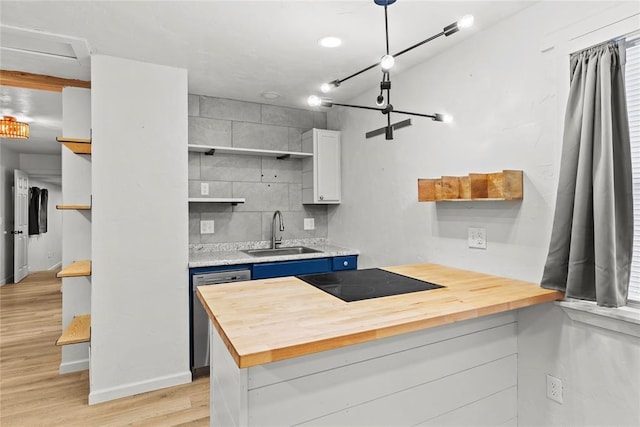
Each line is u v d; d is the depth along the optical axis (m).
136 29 2.08
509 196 1.86
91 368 2.37
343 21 2.01
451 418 1.63
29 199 7.49
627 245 1.52
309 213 3.87
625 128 1.51
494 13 1.94
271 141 3.66
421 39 2.23
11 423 2.16
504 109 2.01
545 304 1.78
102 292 2.39
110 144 2.42
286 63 2.60
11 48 2.31
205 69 2.69
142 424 2.15
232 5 1.84
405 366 1.49
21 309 4.70
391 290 1.70
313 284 1.82
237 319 1.29
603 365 1.57
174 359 2.61
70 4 1.82
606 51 1.55
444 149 2.40
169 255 2.60
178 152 2.63
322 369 1.31
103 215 2.40
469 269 2.23
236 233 3.51
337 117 3.71
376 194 3.10
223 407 1.46
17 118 4.32
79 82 2.82
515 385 1.88
